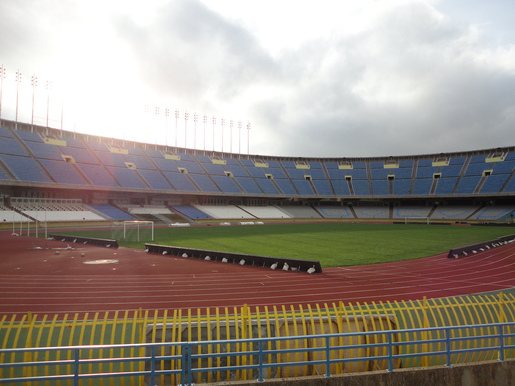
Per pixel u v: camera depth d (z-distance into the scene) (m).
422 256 27.12
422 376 7.31
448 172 84.19
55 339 9.94
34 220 51.62
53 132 71.94
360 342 8.69
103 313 12.80
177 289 16.39
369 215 83.88
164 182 74.06
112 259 24.98
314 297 15.12
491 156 83.69
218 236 41.97
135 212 66.38
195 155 90.94
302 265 20.78
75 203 62.59
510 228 57.00
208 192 76.94
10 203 54.81
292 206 89.75
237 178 86.50
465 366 7.52
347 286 17.09
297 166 97.56
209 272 20.47
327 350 6.98
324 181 92.00
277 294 15.59
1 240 36.88
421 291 16.20
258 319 8.24
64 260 24.44
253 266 22.42
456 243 35.94
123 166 73.00
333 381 6.96
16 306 13.55
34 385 7.63
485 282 18.17
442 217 75.56
